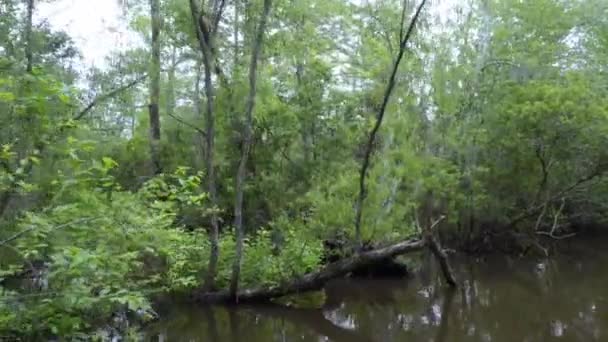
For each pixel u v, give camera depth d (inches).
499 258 914.7
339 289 679.7
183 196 403.5
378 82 663.8
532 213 912.3
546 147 869.8
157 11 584.7
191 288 564.1
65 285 306.8
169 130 688.4
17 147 324.2
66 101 297.6
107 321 422.6
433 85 783.1
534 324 526.9
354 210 618.2
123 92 626.8
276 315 551.8
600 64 1015.0
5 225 322.0
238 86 620.4
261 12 589.0
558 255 944.3
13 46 497.0
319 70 755.4
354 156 744.3
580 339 473.1
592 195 1026.7
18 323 302.4
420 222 822.5
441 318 558.3
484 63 896.9
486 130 888.3
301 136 743.1
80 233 315.9
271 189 703.1
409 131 699.4
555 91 824.9
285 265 578.2
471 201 899.4
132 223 342.6
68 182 310.2
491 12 925.2
